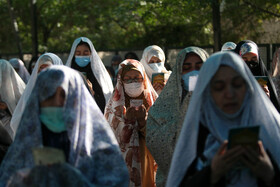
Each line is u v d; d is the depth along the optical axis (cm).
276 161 297
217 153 274
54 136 317
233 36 1442
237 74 288
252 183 285
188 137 300
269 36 1455
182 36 1591
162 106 445
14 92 649
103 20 2084
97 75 701
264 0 1383
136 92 553
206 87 293
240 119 293
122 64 560
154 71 764
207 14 1465
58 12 1983
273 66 809
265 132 296
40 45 2073
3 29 2022
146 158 540
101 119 334
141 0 1523
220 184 284
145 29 1800
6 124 627
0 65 648
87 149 319
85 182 303
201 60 426
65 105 313
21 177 300
